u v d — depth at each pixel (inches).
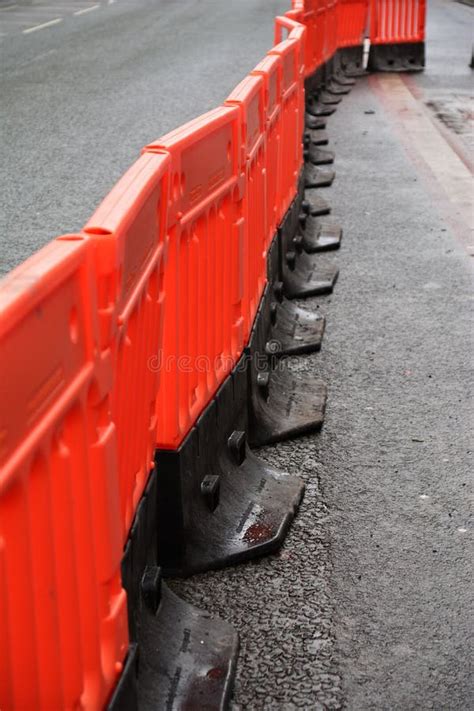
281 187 260.1
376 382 220.1
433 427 198.2
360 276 296.7
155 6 1316.4
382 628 135.3
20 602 75.9
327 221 352.8
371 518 163.8
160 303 126.3
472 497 171.0
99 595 95.3
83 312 84.8
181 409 143.5
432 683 124.6
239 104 170.9
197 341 151.1
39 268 75.0
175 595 134.8
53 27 1063.0
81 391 85.2
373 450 188.1
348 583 145.6
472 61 783.7
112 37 958.4
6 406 69.3
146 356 120.6
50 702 83.1
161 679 119.6
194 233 147.6
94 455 90.4
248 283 185.3
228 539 151.4
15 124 513.0
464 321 259.8
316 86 588.7
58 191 372.2
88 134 483.5
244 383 179.9
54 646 83.0
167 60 778.2
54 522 81.4
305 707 120.3
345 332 250.7
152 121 515.5
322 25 613.0
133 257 104.3
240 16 1165.7
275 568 148.9
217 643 128.3
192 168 142.4
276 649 130.7
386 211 372.5
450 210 374.0
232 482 163.3
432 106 606.5
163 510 142.7
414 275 298.2
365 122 551.5
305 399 205.6
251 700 121.3
